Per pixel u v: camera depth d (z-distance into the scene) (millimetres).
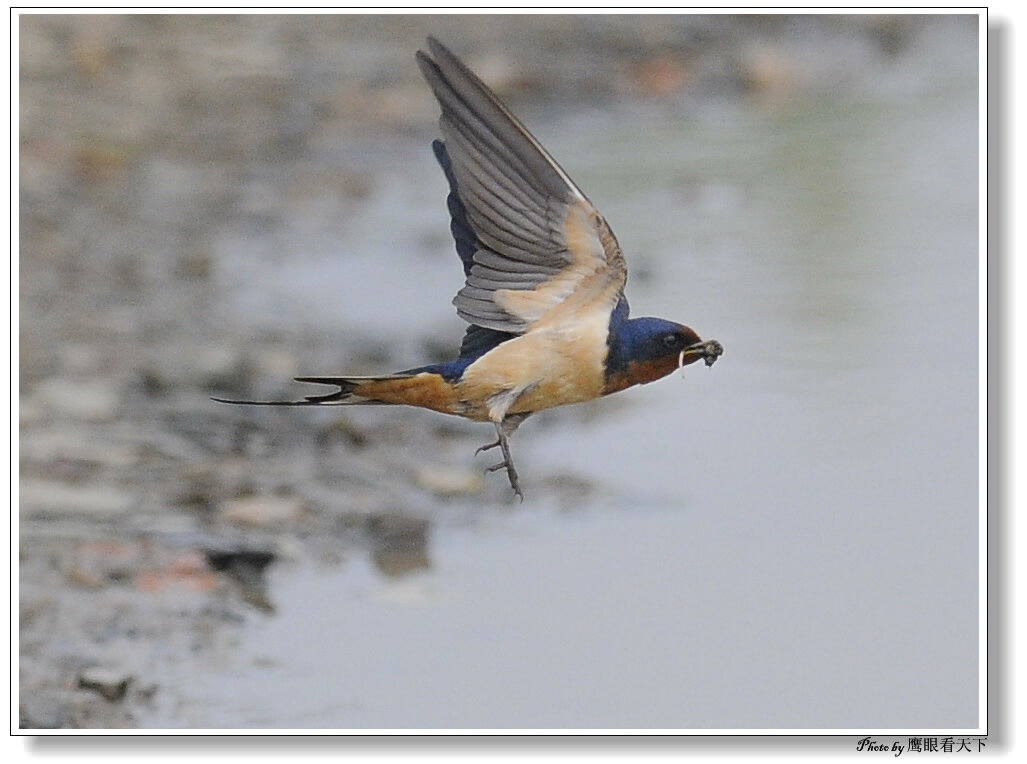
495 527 11023
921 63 25672
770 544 10953
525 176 7094
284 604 9688
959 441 12711
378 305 15422
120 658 8812
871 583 10523
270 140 20141
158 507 10758
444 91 7043
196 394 12914
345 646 9211
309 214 18078
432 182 19516
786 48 25578
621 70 23875
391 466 11938
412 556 10500
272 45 22891
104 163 18547
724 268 16469
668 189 19125
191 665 8828
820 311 15312
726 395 13547
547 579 10289
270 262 16453
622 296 7336
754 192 19125
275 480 11391
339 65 22531
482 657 9258
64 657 8766
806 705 9008
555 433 12883
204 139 19766
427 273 16469
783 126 22188
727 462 12273
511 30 24766
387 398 7258
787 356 14250
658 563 10625
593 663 9281
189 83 21156
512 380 7176
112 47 21719
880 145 21062
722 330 14609
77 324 14203
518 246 7152
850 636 9836
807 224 18125
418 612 9719
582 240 7102
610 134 21656
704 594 10258
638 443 12688
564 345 7145
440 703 8703
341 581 10047
